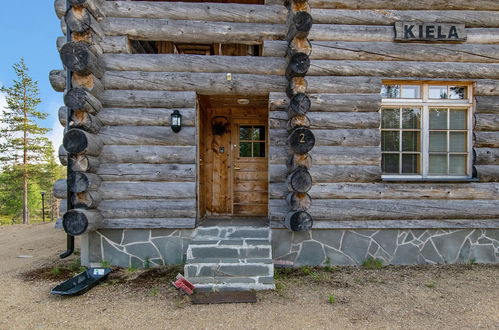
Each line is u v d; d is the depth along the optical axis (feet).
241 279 11.93
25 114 60.70
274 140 14.56
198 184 15.25
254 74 14.73
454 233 14.84
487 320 9.33
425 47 14.70
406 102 14.96
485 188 14.67
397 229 14.67
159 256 14.29
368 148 14.60
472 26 14.92
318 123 14.46
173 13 14.51
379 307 10.21
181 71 14.55
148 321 9.34
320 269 14.02
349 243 14.57
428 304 10.42
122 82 14.19
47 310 10.09
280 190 14.42
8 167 59.82
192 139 14.39
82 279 12.28
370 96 14.53
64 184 14.05
